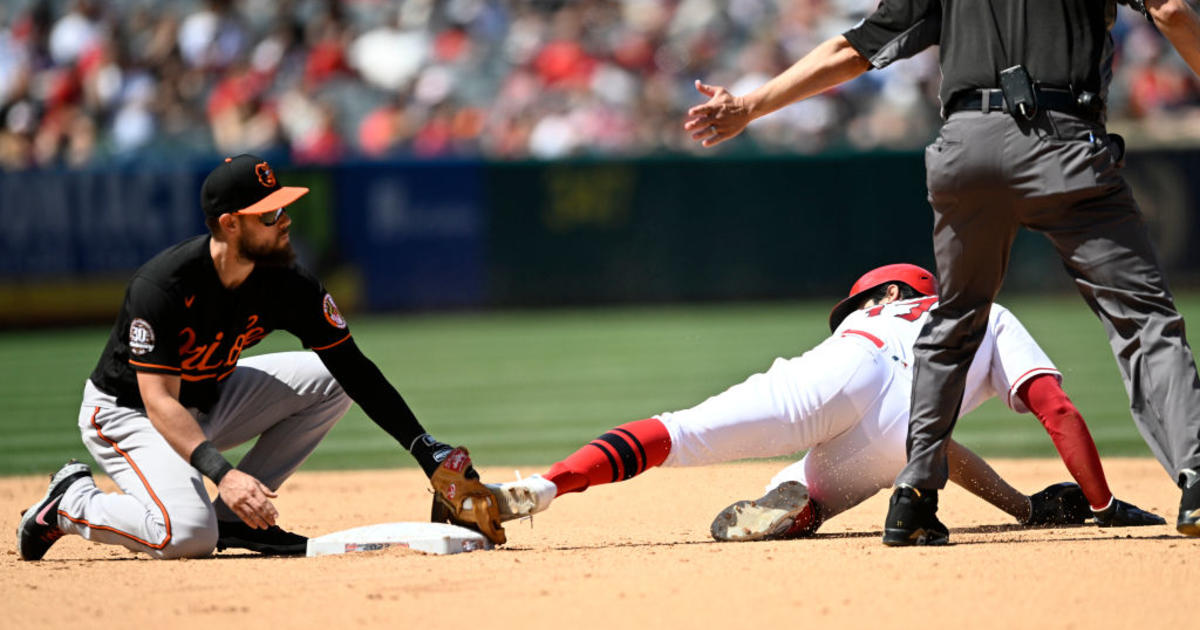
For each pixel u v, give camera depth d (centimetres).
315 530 1933
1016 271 6034
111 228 5591
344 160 5938
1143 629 1108
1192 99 6925
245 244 1488
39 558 1600
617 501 2188
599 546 1620
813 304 5984
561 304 6062
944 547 1475
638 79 7050
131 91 6575
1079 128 1380
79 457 2817
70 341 5197
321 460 2803
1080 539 1556
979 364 1611
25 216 5506
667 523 1933
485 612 1204
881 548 1482
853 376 1589
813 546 1520
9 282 5500
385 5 7325
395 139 6525
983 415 3341
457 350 4747
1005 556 1405
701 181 6062
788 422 1581
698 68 7156
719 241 6078
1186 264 5972
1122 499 2038
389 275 5934
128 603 1284
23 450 2908
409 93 6775
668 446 1573
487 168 5991
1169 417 1400
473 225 5994
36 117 6475
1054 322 5062
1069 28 1378
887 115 6719
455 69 7062
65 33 6875
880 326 1636
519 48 7150
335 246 5878
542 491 1552
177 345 1509
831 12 7450
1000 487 1744
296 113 6600
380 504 2219
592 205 6059
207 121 6519
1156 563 1355
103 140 6431
